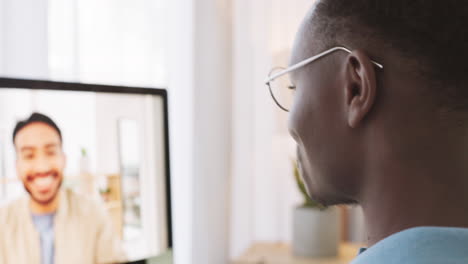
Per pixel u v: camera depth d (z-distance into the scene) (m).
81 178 0.91
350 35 0.35
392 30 0.34
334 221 1.95
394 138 0.33
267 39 2.25
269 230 2.33
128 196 0.99
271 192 2.32
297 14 2.23
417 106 0.33
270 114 2.28
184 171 1.77
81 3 1.46
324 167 0.38
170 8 1.72
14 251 0.82
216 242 2.02
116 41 1.55
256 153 2.31
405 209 0.33
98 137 0.94
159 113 1.04
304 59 0.39
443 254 0.28
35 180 0.85
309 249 1.95
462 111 0.33
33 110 0.85
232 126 2.16
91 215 0.92
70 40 1.40
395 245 0.29
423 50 0.33
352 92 0.35
